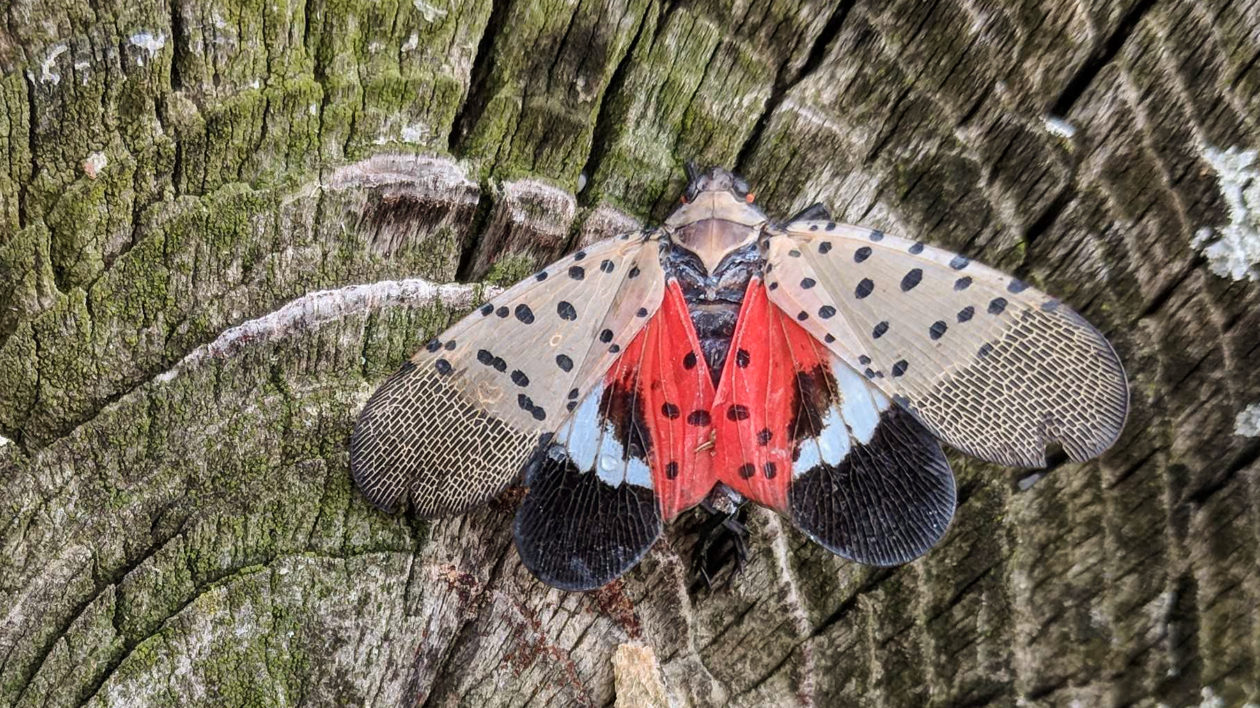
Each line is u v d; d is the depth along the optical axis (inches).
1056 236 1.8
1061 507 1.8
